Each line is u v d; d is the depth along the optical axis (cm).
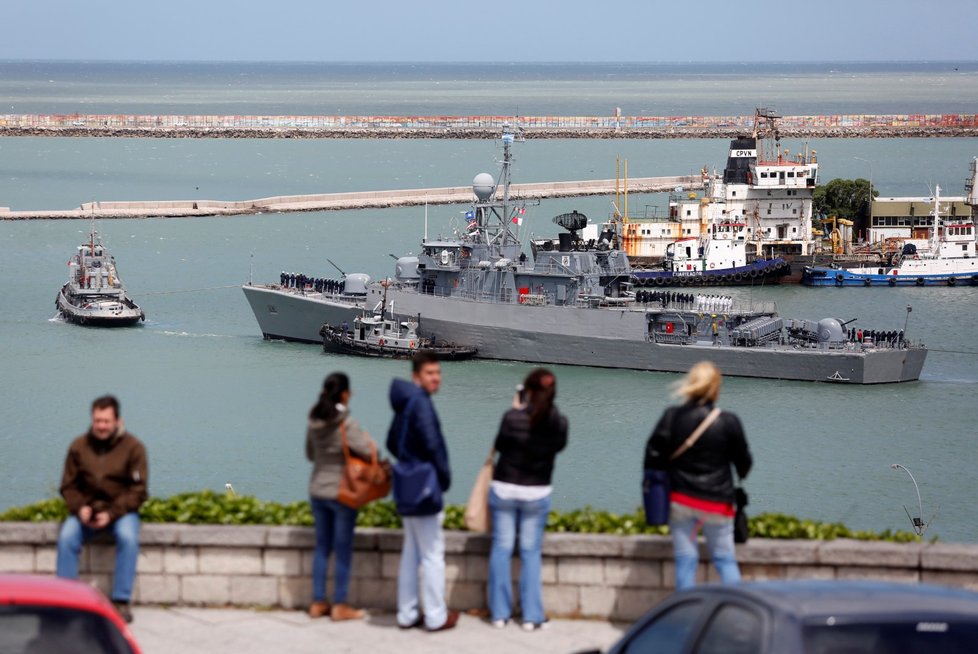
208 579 5531
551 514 5547
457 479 16600
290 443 18200
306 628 5306
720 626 3622
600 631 5269
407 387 5209
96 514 5212
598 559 5356
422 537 5203
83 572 5519
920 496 16238
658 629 3847
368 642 5159
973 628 3384
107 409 5181
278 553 5509
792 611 3456
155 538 5509
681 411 4988
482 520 5300
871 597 3559
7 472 16925
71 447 5269
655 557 5309
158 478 16488
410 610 5284
